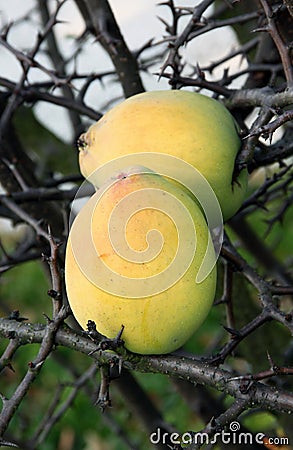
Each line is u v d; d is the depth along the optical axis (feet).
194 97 2.74
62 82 3.07
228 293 2.90
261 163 2.89
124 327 2.60
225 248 2.81
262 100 2.78
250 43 3.15
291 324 2.68
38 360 2.63
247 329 2.70
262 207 3.05
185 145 2.69
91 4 3.09
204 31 2.92
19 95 3.15
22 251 3.23
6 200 3.03
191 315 2.62
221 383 2.61
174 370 2.63
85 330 2.63
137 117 2.70
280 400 2.59
